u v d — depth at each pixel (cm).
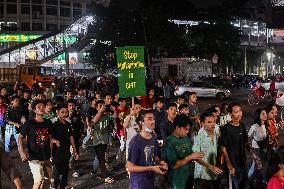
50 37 5866
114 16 3984
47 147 727
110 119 959
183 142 578
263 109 804
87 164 1121
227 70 5744
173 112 783
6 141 1214
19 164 1120
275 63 8056
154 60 4322
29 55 5931
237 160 652
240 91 4559
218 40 4806
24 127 721
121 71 797
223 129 659
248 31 6638
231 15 5712
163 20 4066
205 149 646
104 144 915
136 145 534
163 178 594
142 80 820
